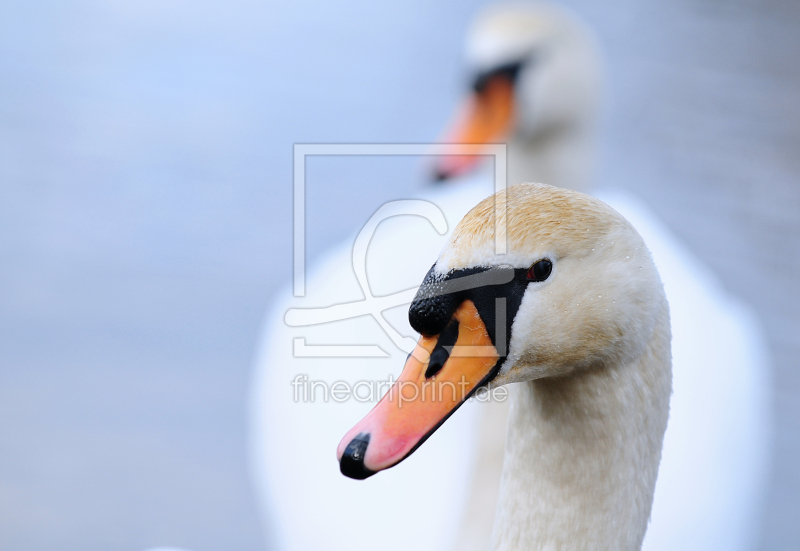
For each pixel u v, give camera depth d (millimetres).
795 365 12469
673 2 19938
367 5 19719
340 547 9406
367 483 9688
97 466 10945
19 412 11531
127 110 16562
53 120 16234
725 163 15852
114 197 14781
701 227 14641
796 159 16031
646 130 16688
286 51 18062
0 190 14742
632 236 4648
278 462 10414
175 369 12148
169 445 11281
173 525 10531
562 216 4535
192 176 15180
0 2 19141
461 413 9609
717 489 10250
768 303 13422
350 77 17516
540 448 4941
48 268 13555
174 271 13508
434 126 16500
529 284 4508
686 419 10680
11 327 12594
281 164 15414
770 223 14695
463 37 18859
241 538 10484
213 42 18266
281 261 13719
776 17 19516
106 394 11773
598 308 4543
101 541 10281
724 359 11188
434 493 9391
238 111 16531
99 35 18438
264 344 11344
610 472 4852
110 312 12891
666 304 4785
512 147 10609
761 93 17500
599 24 19250
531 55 10453
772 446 11383
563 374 4707
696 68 18203
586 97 10695
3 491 10672
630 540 4965
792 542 10414
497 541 5117
